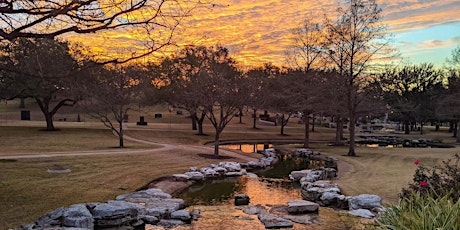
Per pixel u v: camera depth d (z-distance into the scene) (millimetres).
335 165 23234
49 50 20219
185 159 23141
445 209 3875
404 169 20031
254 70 48219
